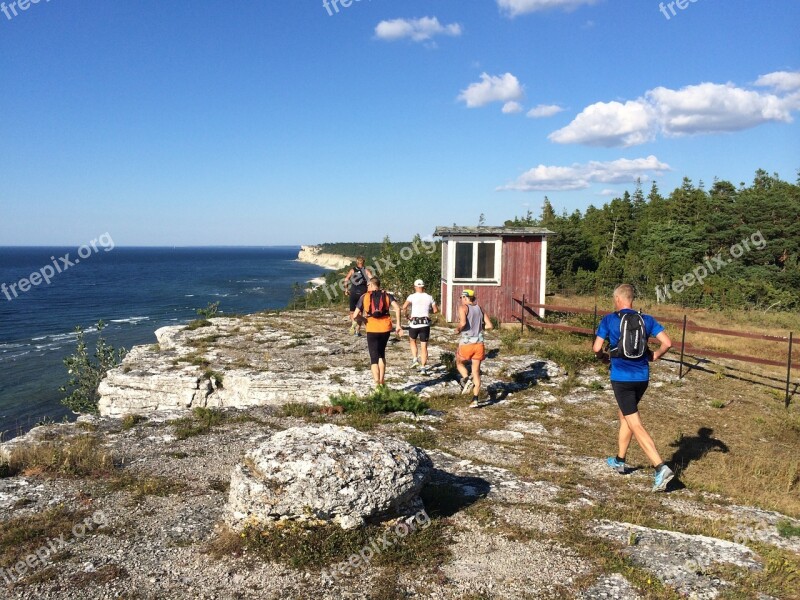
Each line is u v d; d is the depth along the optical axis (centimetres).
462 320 937
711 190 5931
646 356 609
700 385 1162
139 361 1229
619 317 612
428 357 1237
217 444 716
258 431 775
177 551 429
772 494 601
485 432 806
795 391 1124
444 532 462
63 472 589
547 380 1133
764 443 811
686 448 765
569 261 4925
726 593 365
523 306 1603
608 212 6150
